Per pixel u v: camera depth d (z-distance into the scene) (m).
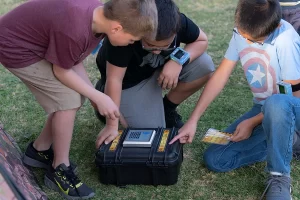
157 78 2.64
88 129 2.84
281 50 2.16
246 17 2.11
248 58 2.27
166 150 2.25
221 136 2.39
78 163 2.54
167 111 2.82
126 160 2.25
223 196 2.26
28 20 2.06
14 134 2.78
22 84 3.33
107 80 2.44
